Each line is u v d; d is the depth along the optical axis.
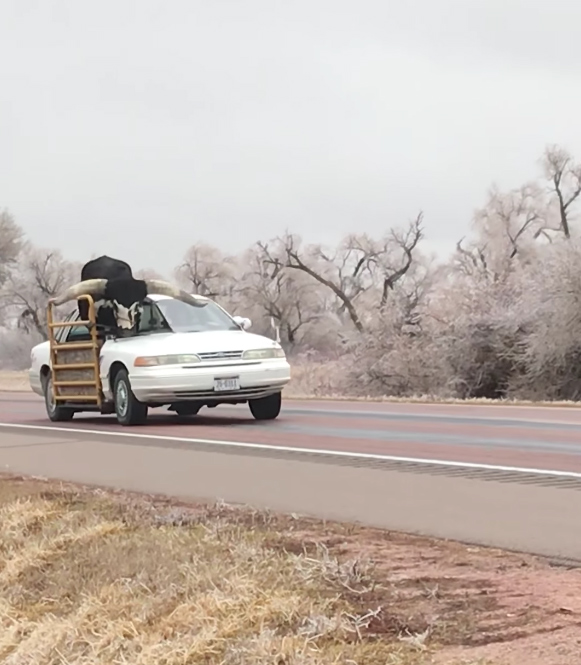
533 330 35.59
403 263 71.38
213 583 6.23
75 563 7.27
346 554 7.11
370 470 11.56
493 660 4.96
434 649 5.15
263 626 5.56
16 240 87.25
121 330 18.16
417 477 10.95
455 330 37.06
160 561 6.84
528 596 5.96
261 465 12.19
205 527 8.02
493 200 67.44
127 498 9.84
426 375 38.12
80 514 8.73
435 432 15.90
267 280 79.88
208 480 11.10
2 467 12.88
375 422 17.84
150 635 5.77
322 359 49.72
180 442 14.87
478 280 39.38
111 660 5.69
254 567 6.50
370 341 39.78
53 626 6.19
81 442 15.45
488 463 11.92
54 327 19.44
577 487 10.04
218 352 17.09
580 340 34.25
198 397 17.02
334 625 5.43
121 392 17.78
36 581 7.19
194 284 87.62
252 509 8.98
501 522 8.33
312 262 78.62
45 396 20.30
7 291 87.25
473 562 6.86
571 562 6.87
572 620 5.46
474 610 5.71
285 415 19.66
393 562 6.89
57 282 87.44
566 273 34.38
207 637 5.54
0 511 9.15
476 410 20.95
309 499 9.66
